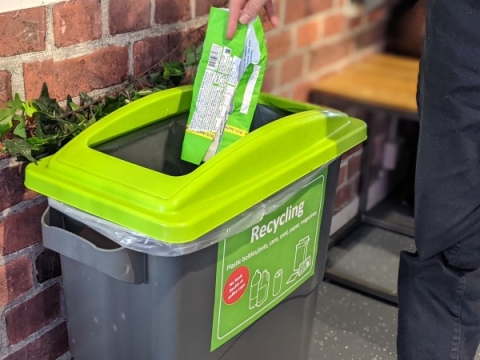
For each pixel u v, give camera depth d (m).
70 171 0.87
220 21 1.00
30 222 1.05
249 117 1.03
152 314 0.88
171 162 1.08
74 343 1.04
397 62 1.97
